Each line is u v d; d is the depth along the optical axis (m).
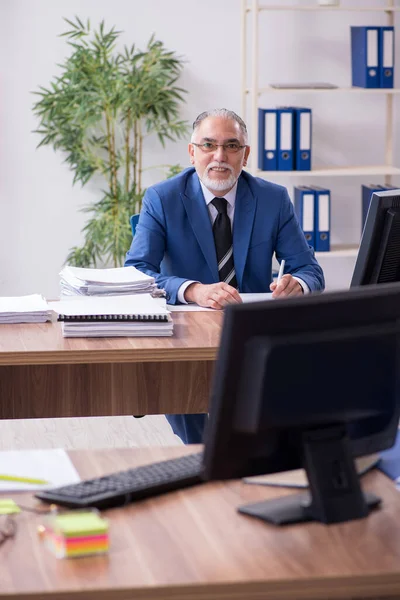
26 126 6.13
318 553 1.65
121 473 1.99
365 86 5.98
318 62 6.38
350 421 1.88
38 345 2.91
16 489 1.94
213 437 1.74
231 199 3.87
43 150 6.18
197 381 3.14
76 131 5.99
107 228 5.99
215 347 2.93
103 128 6.20
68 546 1.63
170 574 1.58
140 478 1.95
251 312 1.70
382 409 1.93
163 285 3.63
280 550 1.67
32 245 6.29
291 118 5.94
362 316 1.84
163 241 3.85
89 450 2.18
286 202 3.96
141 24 6.14
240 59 6.26
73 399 3.12
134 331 3.05
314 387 1.80
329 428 1.85
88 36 6.10
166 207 3.83
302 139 5.99
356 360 1.84
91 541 1.65
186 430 3.71
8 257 6.29
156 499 1.91
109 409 3.14
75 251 6.14
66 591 1.52
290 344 1.75
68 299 3.28
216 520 1.81
